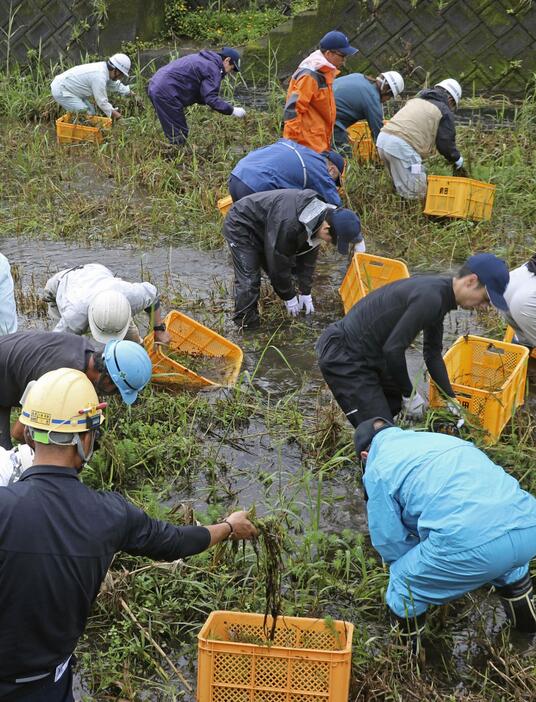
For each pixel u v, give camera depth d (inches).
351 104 348.8
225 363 248.8
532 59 464.4
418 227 329.4
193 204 352.5
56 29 492.4
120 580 165.6
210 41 522.9
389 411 193.8
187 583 168.4
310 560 173.5
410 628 159.6
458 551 143.9
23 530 109.3
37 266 315.3
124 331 198.4
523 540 145.6
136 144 403.9
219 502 196.2
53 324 274.5
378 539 154.5
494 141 398.3
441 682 151.1
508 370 227.0
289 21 493.7
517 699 145.3
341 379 194.5
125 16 492.4
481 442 199.9
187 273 311.6
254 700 137.2
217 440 219.0
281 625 143.5
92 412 115.2
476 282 176.1
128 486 201.3
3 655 111.6
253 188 270.4
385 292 188.4
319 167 274.5
